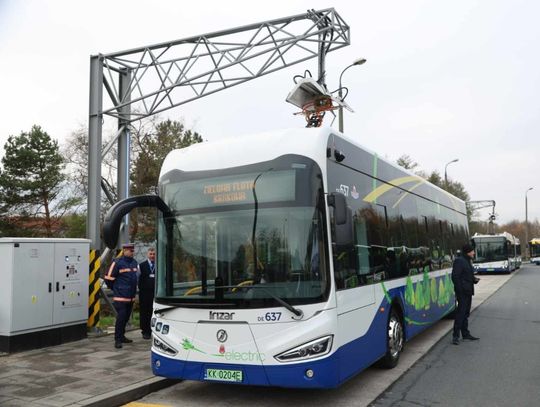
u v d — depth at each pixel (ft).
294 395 20.26
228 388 21.48
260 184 18.71
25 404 18.06
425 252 32.73
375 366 24.49
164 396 20.52
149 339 31.32
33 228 105.70
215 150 20.08
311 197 18.06
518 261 166.50
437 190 38.70
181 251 19.43
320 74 35.81
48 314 28.81
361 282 20.71
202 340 18.29
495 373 24.14
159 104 37.81
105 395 19.13
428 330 37.50
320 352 16.98
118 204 19.01
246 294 17.80
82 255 31.24
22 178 105.60
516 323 41.47
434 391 20.99
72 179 104.73
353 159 21.85
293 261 17.66
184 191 19.98
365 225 22.18
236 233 18.61
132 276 29.19
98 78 36.50
